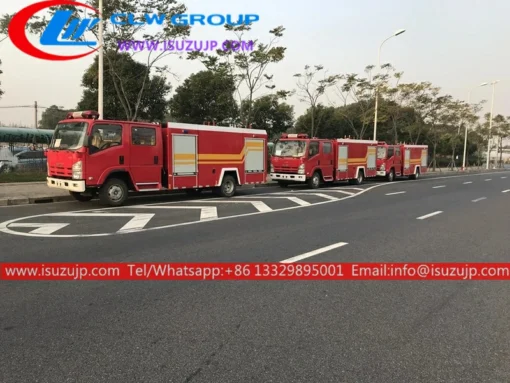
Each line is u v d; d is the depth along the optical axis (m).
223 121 31.91
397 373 3.14
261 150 16.38
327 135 41.75
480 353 3.48
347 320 4.10
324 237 7.95
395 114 35.06
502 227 9.48
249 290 4.91
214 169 14.50
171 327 3.86
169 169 13.05
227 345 3.53
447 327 3.98
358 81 30.19
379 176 26.66
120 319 4.02
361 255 6.62
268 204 12.98
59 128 11.82
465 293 4.95
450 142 52.91
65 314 4.12
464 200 15.52
